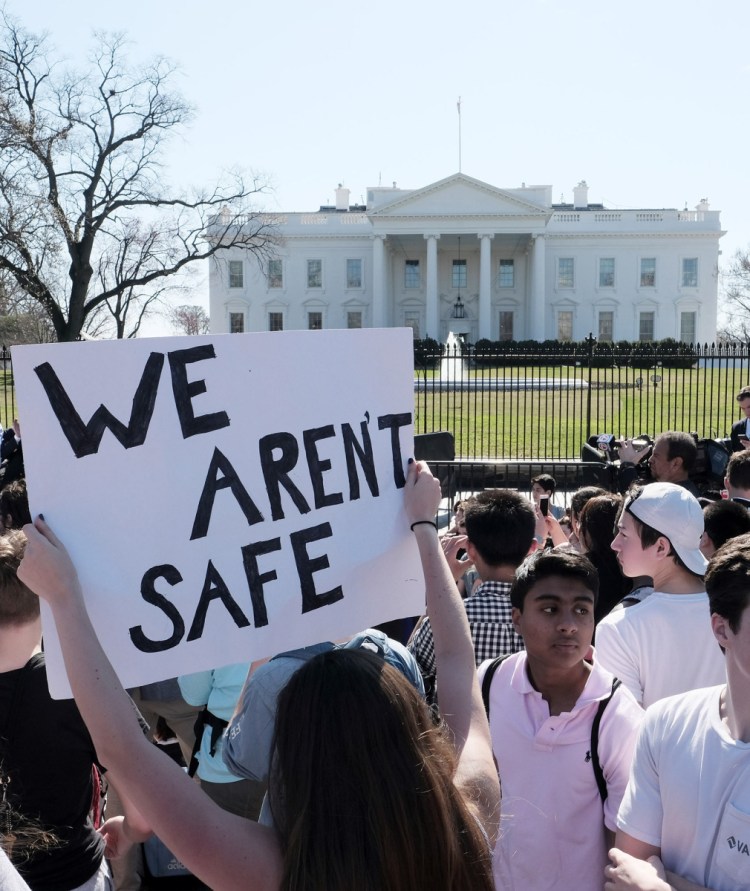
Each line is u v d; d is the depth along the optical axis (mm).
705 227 72625
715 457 8930
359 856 1328
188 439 1954
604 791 2408
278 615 2047
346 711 1398
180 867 3568
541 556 2496
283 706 1456
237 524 2008
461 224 69125
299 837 1357
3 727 2238
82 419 1864
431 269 69938
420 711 1479
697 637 2840
